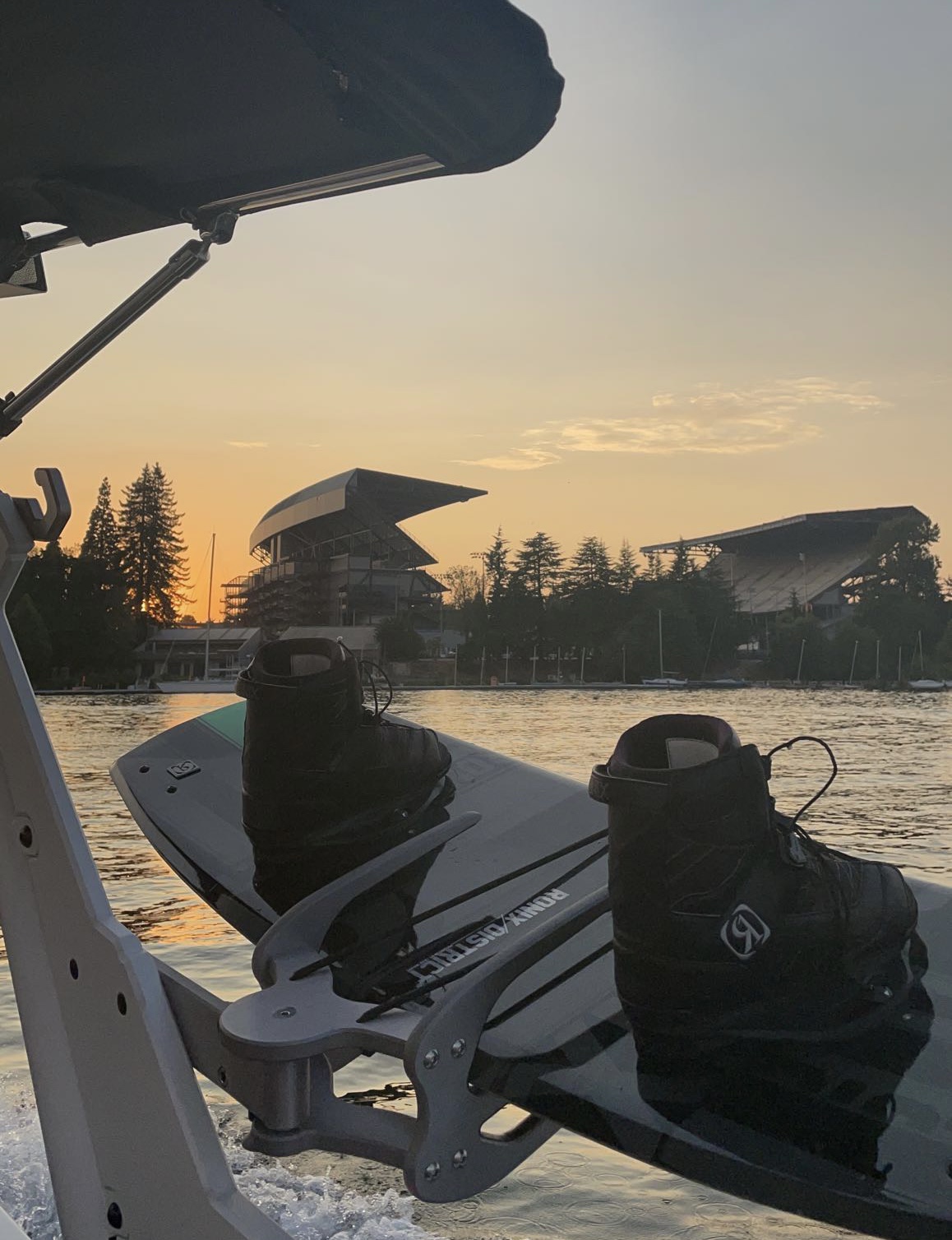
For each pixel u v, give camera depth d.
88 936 1.06
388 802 1.66
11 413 1.13
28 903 1.11
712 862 1.05
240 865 1.80
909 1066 1.00
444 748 1.82
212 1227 0.98
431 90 0.77
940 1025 1.05
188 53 0.79
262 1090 1.03
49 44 0.79
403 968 1.26
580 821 1.77
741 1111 0.97
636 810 1.06
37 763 1.08
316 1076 1.06
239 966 3.49
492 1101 1.10
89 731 13.18
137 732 13.09
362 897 1.52
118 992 1.04
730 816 1.05
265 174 0.99
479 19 0.71
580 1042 1.09
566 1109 1.01
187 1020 1.08
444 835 1.53
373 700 1.72
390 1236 1.61
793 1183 0.89
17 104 0.88
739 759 1.05
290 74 0.82
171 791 2.14
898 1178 0.87
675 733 1.10
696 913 1.05
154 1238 1.03
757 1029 1.07
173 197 1.04
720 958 1.05
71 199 1.04
